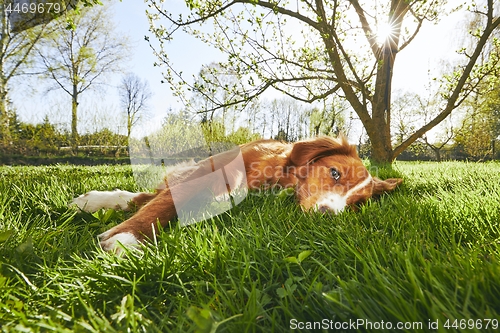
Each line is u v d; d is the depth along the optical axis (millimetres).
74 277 1573
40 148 13281
